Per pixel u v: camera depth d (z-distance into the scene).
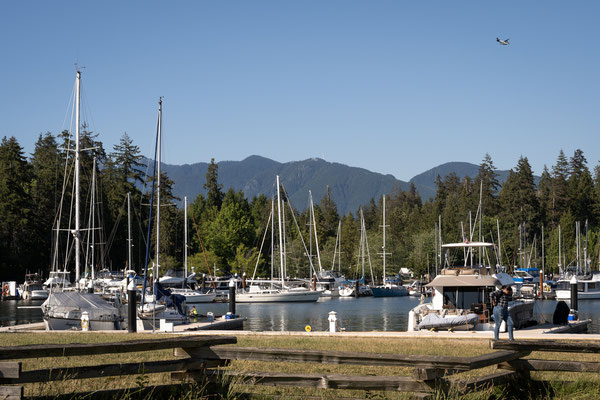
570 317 39.94
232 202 127.81
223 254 116.25
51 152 125.38
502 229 129.25
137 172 128.38
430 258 122.75
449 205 159.00
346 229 141.62
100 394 9.70
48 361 16.12
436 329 32.06
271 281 87.56
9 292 89.12
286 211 125.69
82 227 100.44
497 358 10.75
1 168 100.38
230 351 10.53
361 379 10.14
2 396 8.54
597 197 153.25
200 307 76.25
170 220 119.94
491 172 177.00
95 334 31.94
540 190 164.12
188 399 9.86
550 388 11.25
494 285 34.31
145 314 39.41
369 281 121.38
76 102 49.50
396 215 172.25
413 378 10.00
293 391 10.66
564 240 126.56
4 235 94.88
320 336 28.97
